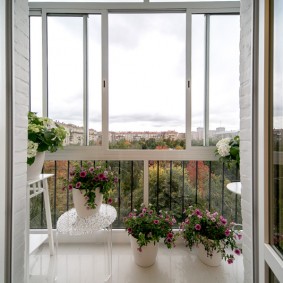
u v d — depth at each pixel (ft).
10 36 3.39
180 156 6.11
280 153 3.10
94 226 4.34
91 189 4.57
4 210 3.33
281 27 3.00
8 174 3.41
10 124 3.43
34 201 6.27
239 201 6.27
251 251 3.72
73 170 4.93
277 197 3.15
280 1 3.00
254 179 3.53
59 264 5.32
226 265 5.27
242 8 4.07
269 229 3.18
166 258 5.56
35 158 4.68
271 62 3.15
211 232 5.16
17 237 3.82
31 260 5.46
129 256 5.66
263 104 3.23
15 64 3.74
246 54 3.96
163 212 5.56
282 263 2.75
